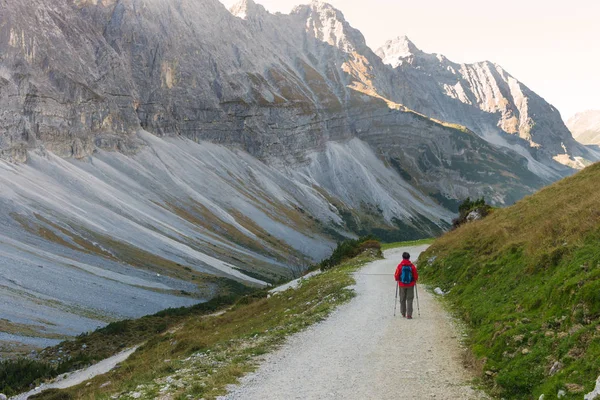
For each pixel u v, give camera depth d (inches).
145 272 4478.3
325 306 1053.2
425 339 724.0
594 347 433.4
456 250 1342.3
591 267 582.9
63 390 1146.7
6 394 1429.6
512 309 689.6
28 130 6939.0
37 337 2284.7
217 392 528.4
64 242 4500.5
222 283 4795.8
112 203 6535.4
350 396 497.4
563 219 849.5
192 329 1674.5
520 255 901.2
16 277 3075.8
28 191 5300.2
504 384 484.1
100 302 3189.0
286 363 636.1
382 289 1230.9
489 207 1872.5
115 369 1315.2
